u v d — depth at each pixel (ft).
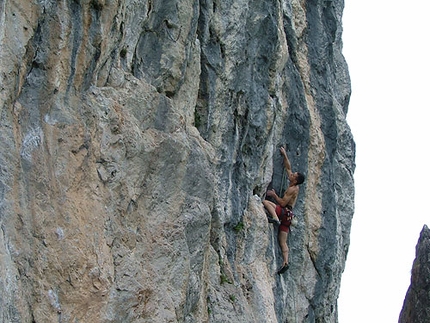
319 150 64.28
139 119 39.60
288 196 57.93
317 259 63.62
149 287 37.01
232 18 52.01
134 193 37.83
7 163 30.71
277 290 56.44
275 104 56.59
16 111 31.96
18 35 31.22
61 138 33.96
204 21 50.21
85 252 33.86
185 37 45.70
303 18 66.64
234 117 52.44
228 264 50.65
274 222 57.00
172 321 37.58
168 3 44.62
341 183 72.54
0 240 29.25
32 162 32.19
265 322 51.03
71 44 34.58
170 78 44.93
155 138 39.83
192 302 41.24
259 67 55.21
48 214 32.55
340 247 69.62
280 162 59.88
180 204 40.40
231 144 51.88
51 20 33.50
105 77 38.22
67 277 32.96
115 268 35.81
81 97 35.81
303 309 62.13
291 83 62.54
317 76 67.21
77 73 35.24
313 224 63.21
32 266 31.53
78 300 33.24
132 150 37.78
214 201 47.73
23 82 32.32
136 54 42.98
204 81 50.14
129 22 40.78
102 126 36.50
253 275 52.49
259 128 54.44
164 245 38.75
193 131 45.75
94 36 35.68
